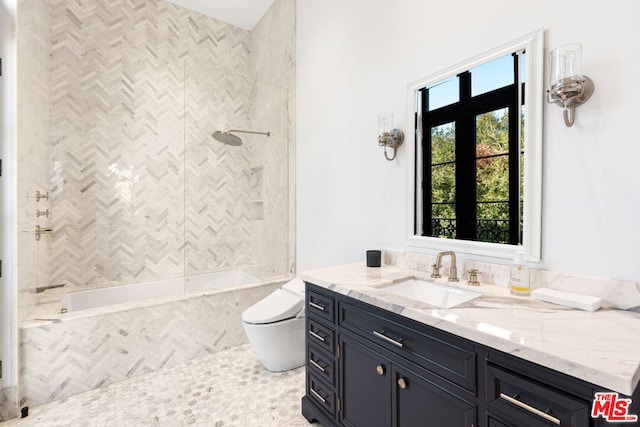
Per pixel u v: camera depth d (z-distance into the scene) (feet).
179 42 10.64
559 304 3.70
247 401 6.19
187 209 10.57
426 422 3.63
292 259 9.60
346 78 7.50
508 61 4.50
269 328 6.85
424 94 5.72
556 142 4.05
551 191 4.10
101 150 9.39
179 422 5.59
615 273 3.58
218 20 11.47
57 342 6.37
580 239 3.85
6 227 5.83
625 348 2.56
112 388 6.68
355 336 4.64
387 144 6.08
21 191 6.27
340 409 4.94
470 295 4.52
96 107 9.29
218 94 10.77
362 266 6.29
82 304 8.59
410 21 5.94
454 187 5.27
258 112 10.37
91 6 9.17
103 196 9.43
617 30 3.52
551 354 2.48
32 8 7.04
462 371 3.23
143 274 10.02
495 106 4.66
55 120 8.71
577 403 2.38
